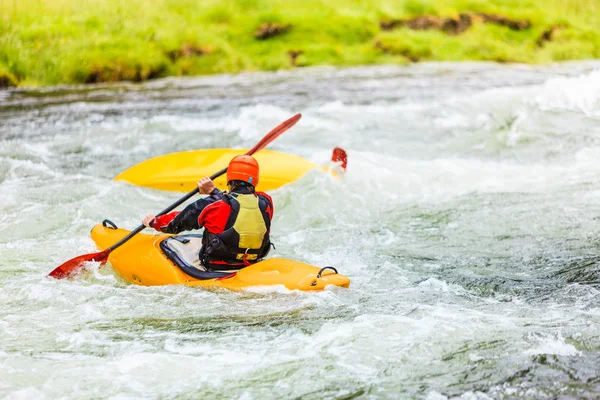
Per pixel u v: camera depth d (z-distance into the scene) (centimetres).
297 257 2108
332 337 1481
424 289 1817
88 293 1788
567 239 2214
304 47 6994
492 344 1433
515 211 2506
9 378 1325
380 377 1316
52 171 3030
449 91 5175
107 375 1340
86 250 2142
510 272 1956
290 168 2798
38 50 5741
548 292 1789
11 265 2003
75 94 5156
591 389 1259
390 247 2200
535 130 3622
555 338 1459
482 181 2906
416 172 3017
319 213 2523
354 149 3484
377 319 1571
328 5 7800
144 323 1595
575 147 3309
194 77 6212
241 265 1800
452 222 2427
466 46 7594
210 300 1702
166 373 1348
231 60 6569
